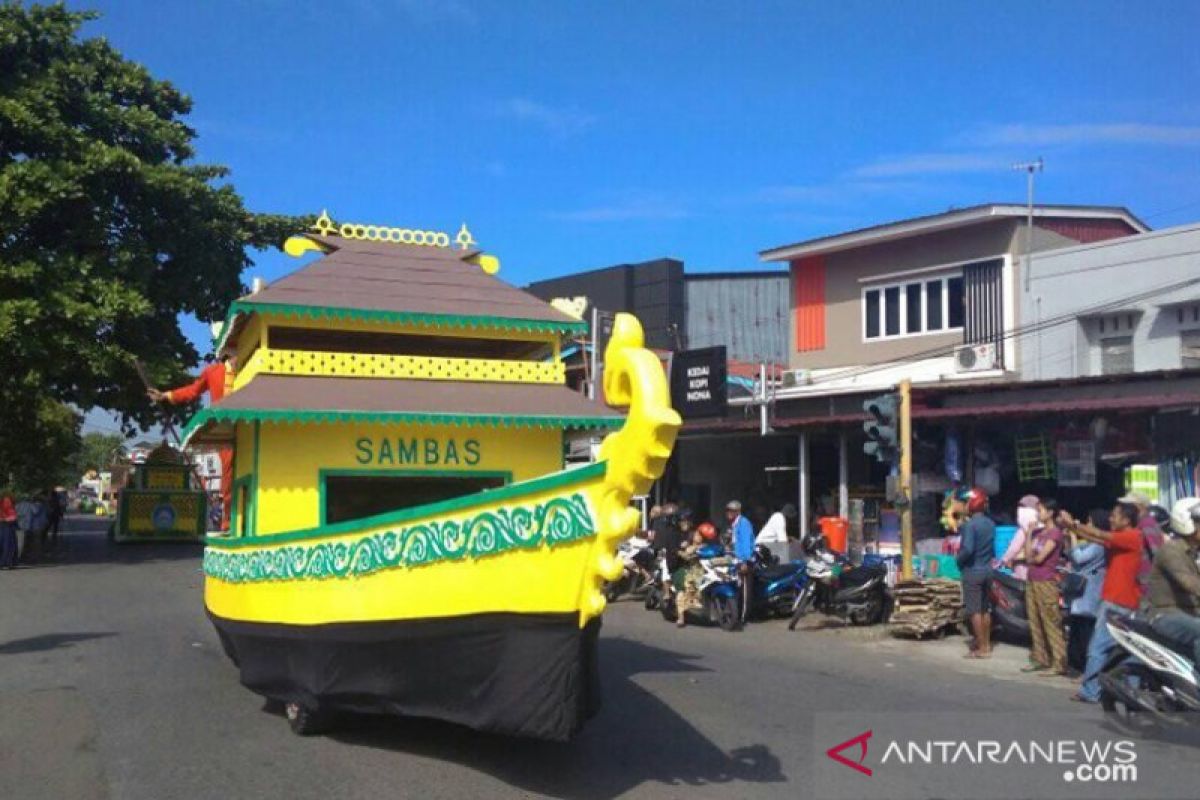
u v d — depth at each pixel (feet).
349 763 23.31
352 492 33.65
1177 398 45.75
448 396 29.53
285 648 25.11
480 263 35.96
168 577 70.54
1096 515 34.76
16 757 24.17
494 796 20.84
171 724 27.35
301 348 32.91
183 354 88.38
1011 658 38.86
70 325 73.26
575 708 19.08
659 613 53.47
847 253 81.71
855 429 61.31
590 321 85.25
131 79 86.84
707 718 27.78
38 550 93.50
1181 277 63.05
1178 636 25.85
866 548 55.98
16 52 77.61
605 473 17.43
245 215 89.25
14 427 88.28
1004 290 71.20
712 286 111.65
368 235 35.37
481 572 19.77
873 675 35.19
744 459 76.84
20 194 71.31
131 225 82.28
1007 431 52.90
